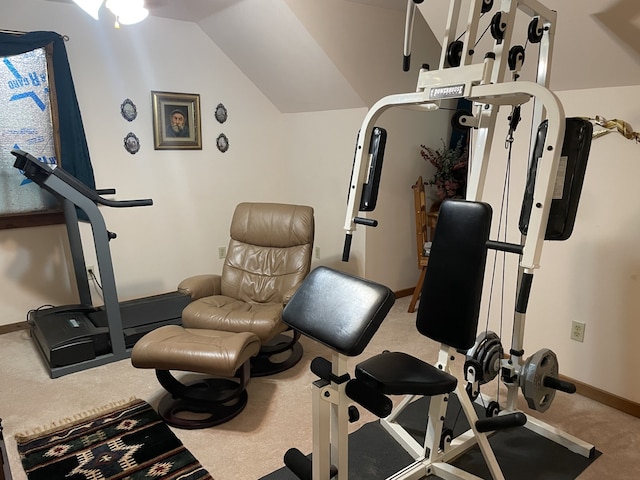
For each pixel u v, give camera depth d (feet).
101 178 11.55
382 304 4.32
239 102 13.29
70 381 8.66
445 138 13.28
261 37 11.04
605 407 7.97
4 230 10.53
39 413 7.65
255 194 14.08
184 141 12.50
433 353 9.86
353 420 4.72
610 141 7.44
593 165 7.68
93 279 11.74
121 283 12.19
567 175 5.45
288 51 10.94
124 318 10.31
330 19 9.91
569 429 7.38
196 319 8.66
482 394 8.09
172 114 12.21
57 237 11.21
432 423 6.34
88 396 8.17
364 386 4.50
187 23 12.09
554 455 6.81
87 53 10.91
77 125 10.68
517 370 7.13
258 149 13.88
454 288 5.76
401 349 10.07
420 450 6.69
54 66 10.32
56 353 8.77
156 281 12.74
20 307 11.00
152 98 11.87
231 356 7.00
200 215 13.19
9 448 6.81
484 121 6.08
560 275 8.31
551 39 5.94
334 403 4.62
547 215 4.99
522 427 7.43
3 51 9.63
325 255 13.38
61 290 11.45
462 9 7.23
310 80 11.62
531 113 8.21
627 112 7.23
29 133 10.60
